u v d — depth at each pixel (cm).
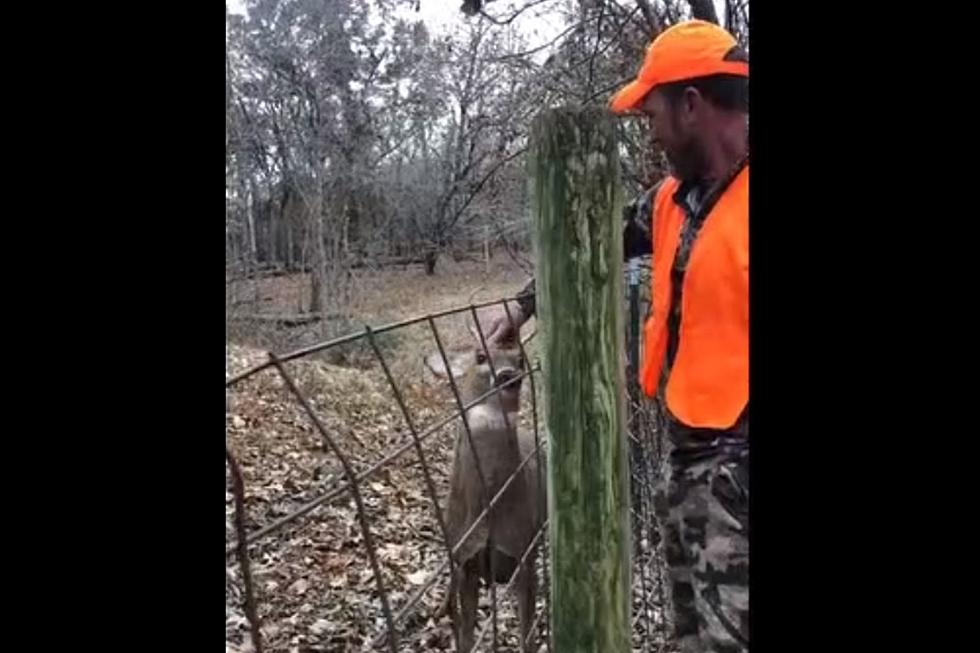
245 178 1458
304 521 604
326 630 459
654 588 408
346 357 1151
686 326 238
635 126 451
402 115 1370
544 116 199
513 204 739
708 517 237
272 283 1405
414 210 1328
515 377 335
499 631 414
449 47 920
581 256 200
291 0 1456
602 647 208
